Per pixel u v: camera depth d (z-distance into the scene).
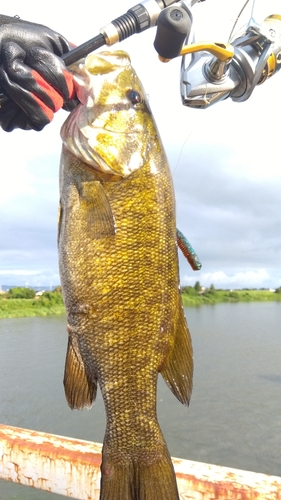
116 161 0.33
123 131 0.34
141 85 0.36
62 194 0.34
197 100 0.34
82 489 0.31
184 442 1.37
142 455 0.31
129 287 0.32
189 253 0.33
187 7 0.27
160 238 0.33
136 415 0.32
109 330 0.32
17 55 0.27
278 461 1.21
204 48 0.30
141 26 0.29
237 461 1.23
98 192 0.32
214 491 0.28
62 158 0.34
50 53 0.28
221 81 0.33
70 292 0.32
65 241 0.33
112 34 0.29
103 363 0.32
